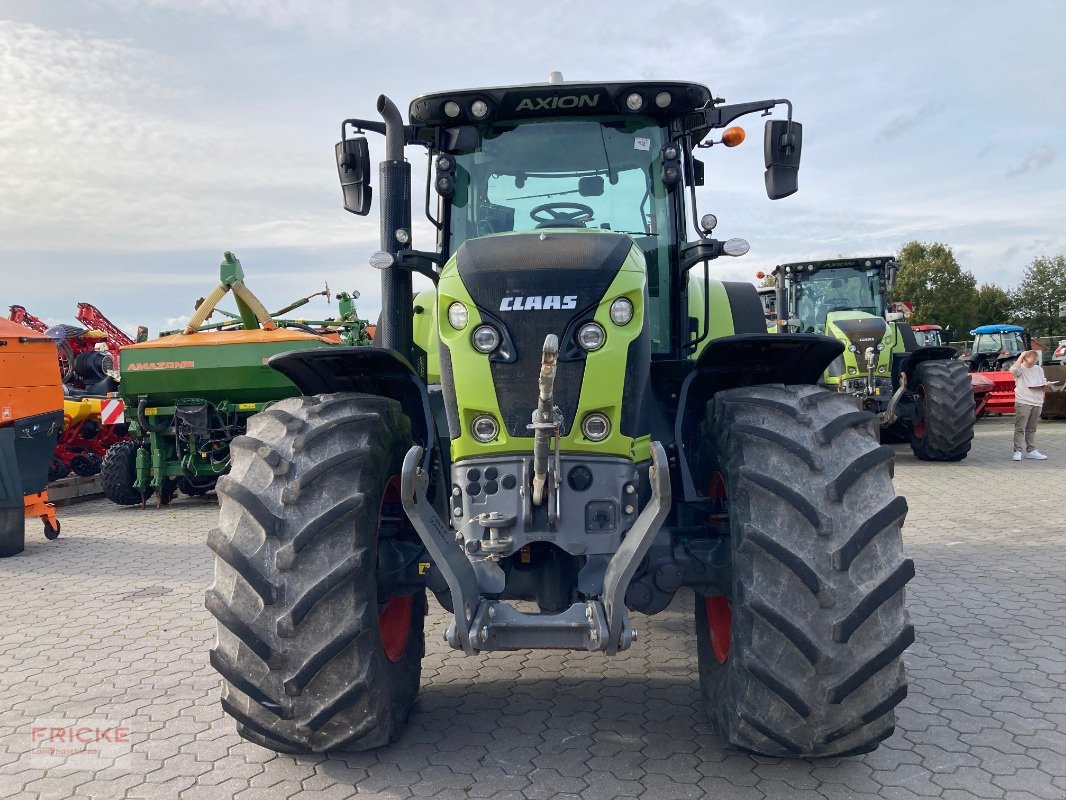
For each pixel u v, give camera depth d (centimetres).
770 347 327
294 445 289
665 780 291
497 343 302
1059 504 791
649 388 325
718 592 306
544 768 302
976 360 2500
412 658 342
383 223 415
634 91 412
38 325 1349
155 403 928
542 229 353
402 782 295
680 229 428
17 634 489
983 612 475
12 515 706
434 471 376
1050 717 338
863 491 276
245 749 327
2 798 295
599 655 425
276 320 1055
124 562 676
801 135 416
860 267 1392
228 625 273
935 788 283
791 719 271
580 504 298
